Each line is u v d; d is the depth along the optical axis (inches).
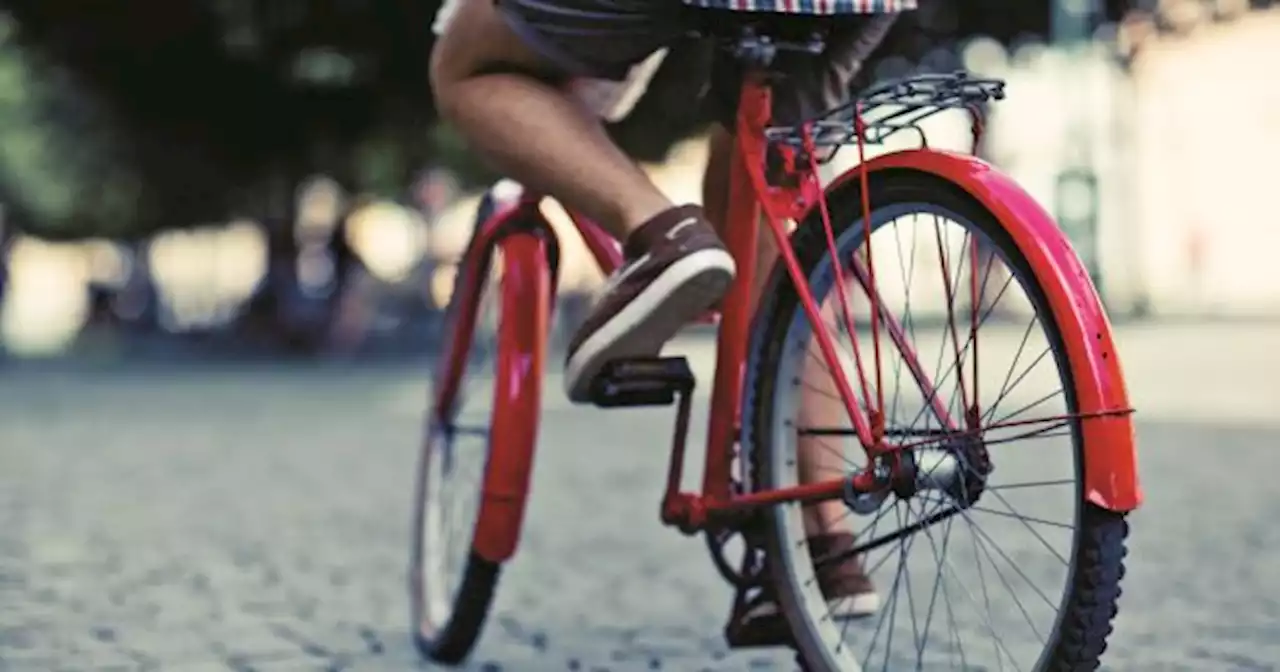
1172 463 409.7
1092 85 1257.4
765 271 160.7
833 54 157.5
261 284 1358.3
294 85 1150.3
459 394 206.8
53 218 2293.3
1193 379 720.3
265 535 308.0
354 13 1071.6
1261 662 186.4
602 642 205.6
